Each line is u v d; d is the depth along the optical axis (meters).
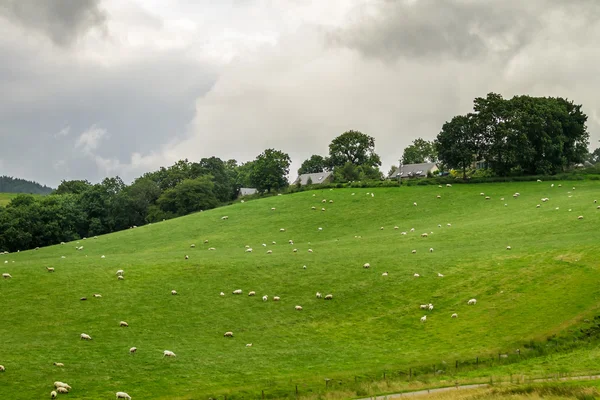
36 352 49.38
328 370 50.28
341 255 82.44
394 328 61.06
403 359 53.31
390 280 72.12
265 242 106.25
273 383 46.59
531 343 55.19
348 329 61.00
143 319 59.81
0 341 51.69
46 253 108.56
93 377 45.47
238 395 44.00
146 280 70.12
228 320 61.41
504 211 113.88
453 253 81.12
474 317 61.84
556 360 52.19
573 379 47.12
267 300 66.88
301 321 62.56
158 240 113.88
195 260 78.75
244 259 79.88
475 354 53.78
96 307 61.81
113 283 68.56
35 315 58.72
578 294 63.50
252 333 58.97
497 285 68.50
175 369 48.44
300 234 111.19
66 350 50.47
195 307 63.84
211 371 48.62
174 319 60.53
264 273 74.38
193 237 114.06
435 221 112.31
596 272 67.94
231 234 114.00
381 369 50.62
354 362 52.53
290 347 55.97
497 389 44.38
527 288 66.75
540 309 61.72
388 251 84.69
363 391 45.50
